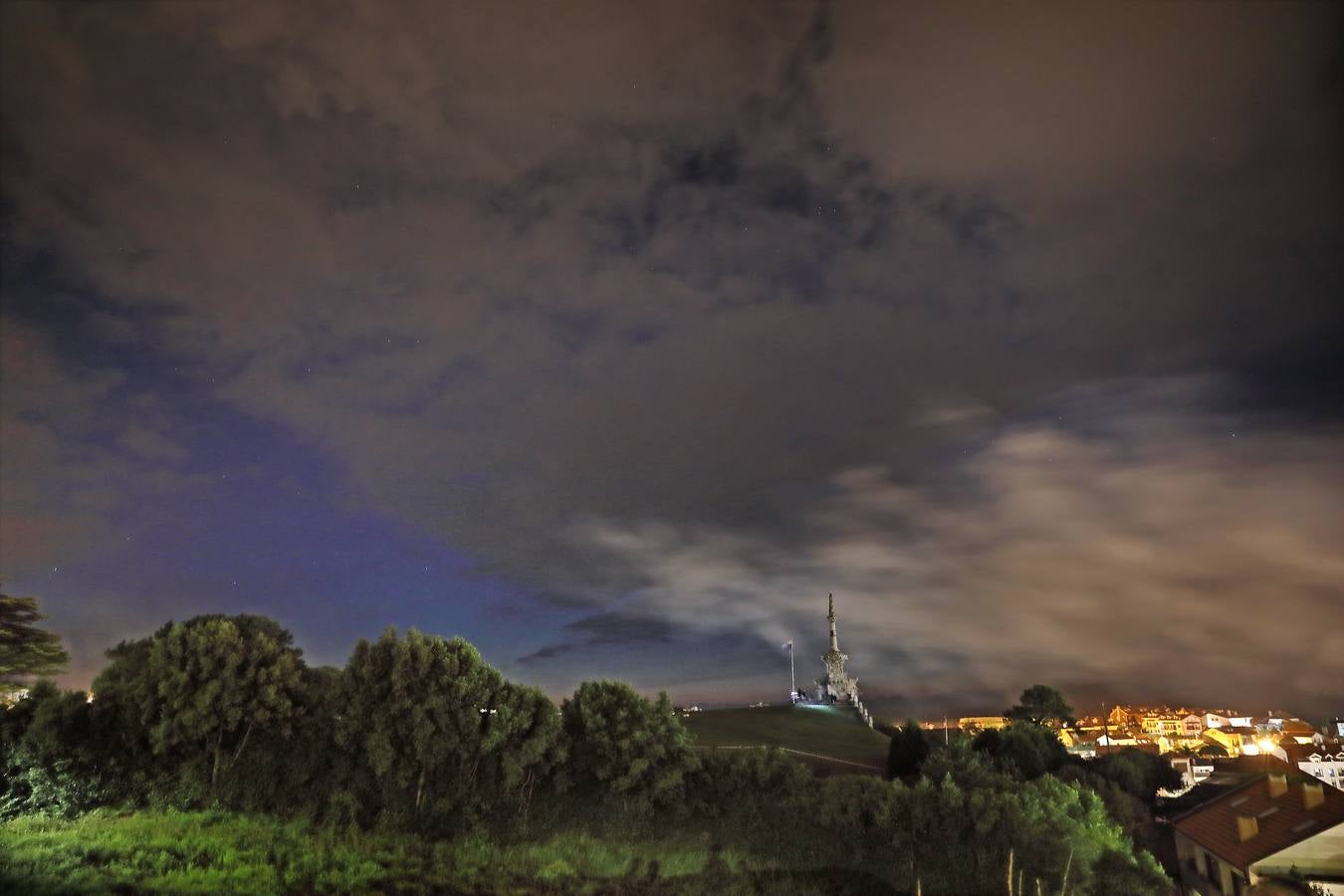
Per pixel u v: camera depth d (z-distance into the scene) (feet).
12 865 71.31
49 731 92.58
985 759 157.38
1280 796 147.54
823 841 108.58
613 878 96.37
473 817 103.71
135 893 70.90
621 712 116.88
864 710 389.39
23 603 128.16
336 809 98.94
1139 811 185.78
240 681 102.27
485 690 110.63
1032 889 103.40
